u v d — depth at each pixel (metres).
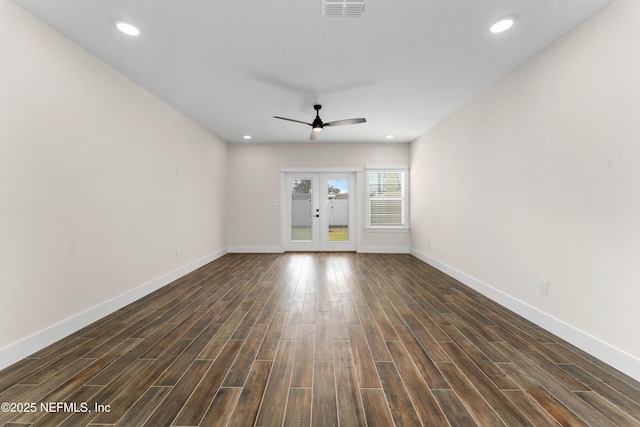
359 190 6.90
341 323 2.79
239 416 1.55
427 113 4.57
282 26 2.40
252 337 2.49
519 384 1.83
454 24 2.37
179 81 3.43
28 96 2.20
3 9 2.03
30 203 2.22
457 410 1.59
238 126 5.36
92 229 2.82
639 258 1.90
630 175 1.95
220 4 2.14
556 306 2.55
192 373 1.95
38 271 2.28
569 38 2.42
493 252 3.47
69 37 2.54
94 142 2.85
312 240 7.11
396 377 1.91
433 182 5.36
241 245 6.92
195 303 3.37
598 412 1.58
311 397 1.70
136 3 2.12
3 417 1.52
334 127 5.40
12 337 2.08
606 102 2.10
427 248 5.70
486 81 3.40
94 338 2.46
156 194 3.91
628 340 1.96
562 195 2.49
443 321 2.84
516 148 3.07
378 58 2.91
